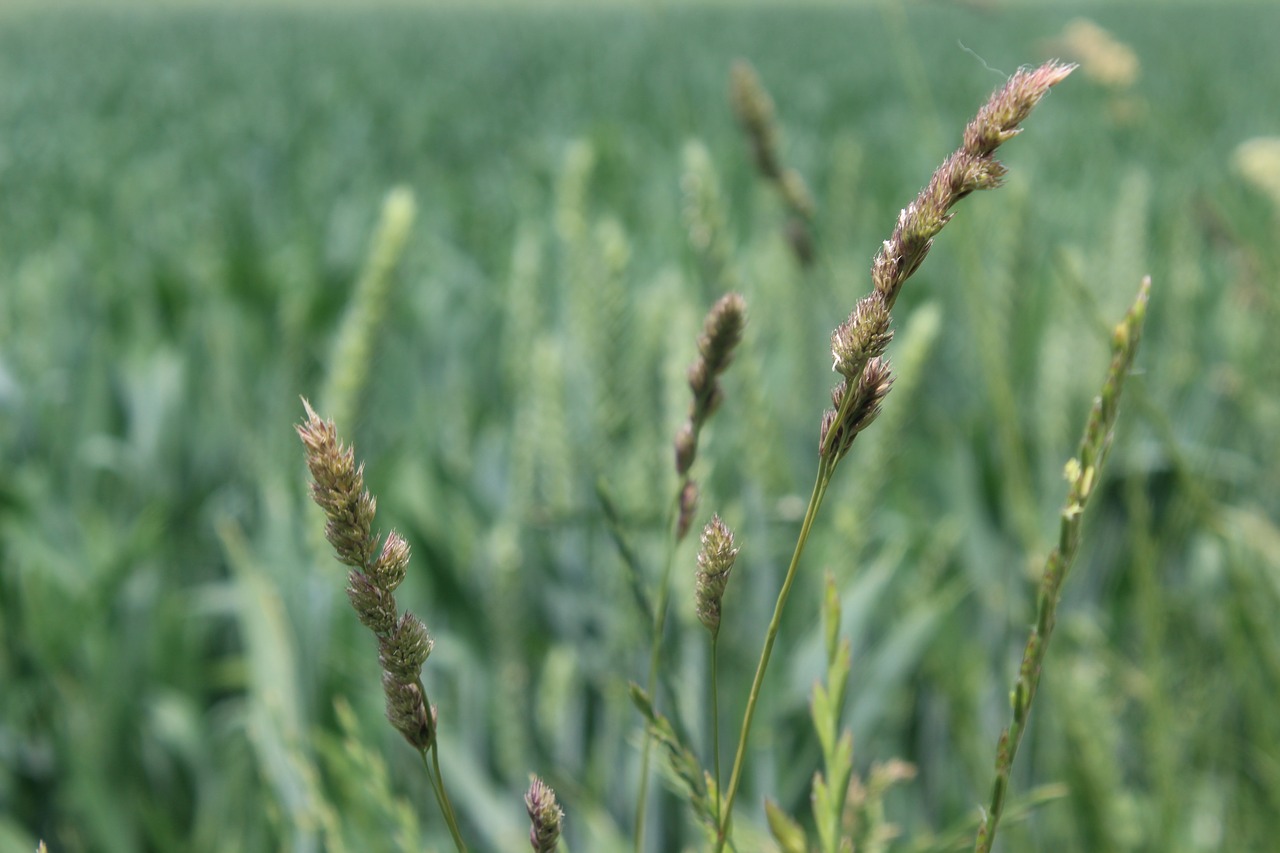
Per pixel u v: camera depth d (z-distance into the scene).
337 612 2.02
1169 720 1.27
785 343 2.53
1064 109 12.31
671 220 6.95
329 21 41.00
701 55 24.17
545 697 2.01
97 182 9.70
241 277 4.56
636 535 1.91
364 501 0.58
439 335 4.53
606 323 1.89
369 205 8.77
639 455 1.93
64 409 4.10
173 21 41.12
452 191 9.01
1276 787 1.28
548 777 1.87
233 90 19.92
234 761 2.11
